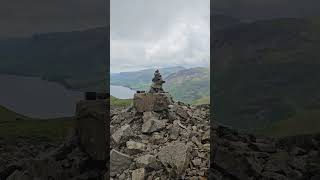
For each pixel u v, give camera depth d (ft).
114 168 9.06
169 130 10.68
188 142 9.99
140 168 8.84
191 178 8.50
